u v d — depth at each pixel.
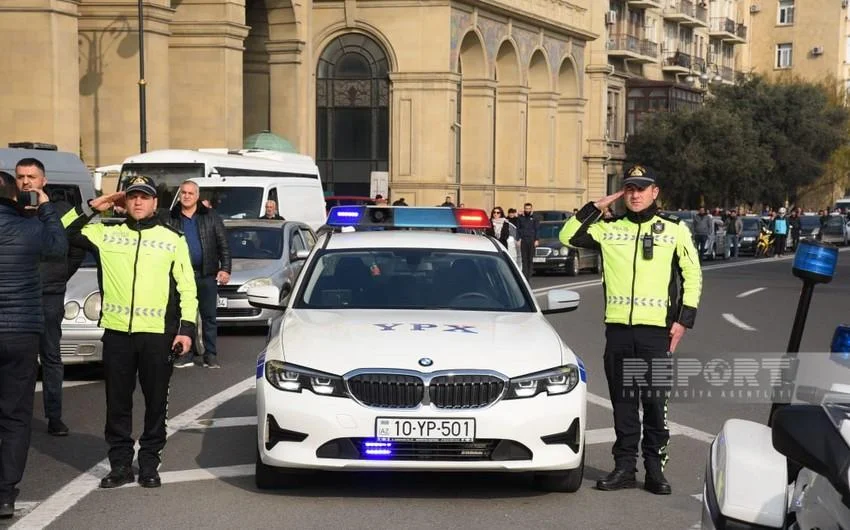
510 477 8.52
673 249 8.04
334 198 41.41
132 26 37.09
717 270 41.41
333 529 7.11
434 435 7.36
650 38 78.75
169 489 8.12
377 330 7.94
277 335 8.06
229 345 16.97
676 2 82.19
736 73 89.44
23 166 7.77
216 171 27.72
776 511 4.46
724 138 69.19
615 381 8.17
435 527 7.19
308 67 48.38
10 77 31.59
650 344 8.04
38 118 31.59
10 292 7.38
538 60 64.25
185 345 8.19
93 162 37.31
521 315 8.63
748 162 69.06
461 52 57.50
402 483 8.29
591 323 20.94
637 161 71.88
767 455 4.67
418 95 54.12
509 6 58.75
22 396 7.43
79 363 13.66
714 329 20.12
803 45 104.69
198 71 40.72
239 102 41.66
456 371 7.45
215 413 11.18
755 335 19.12
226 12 40.56
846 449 3.58
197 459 9.09
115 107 37.25
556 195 66.94
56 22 31.66
